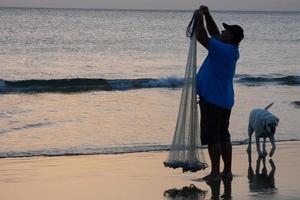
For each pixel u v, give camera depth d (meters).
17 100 25.20
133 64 47.09
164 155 13.61
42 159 13.06
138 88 31.39
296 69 45.84
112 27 114.81
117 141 15.97
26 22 127.75
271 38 91.88
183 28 115.00
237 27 10.33
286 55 58.94
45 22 131.00
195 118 10.25
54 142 15.75
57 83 31.17
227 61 10.12
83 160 12.91
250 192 9.66
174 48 65.12
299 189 9.95
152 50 62.12
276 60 53.62
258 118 13.70
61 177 10.98
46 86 30.75
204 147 14.19
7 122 19.05
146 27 118.69
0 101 24.73
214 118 10.27
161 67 45.03
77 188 10.01
